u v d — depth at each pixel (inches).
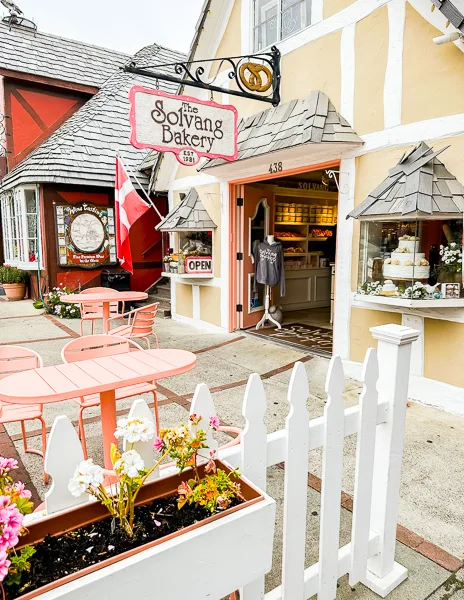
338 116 176.2
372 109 165.6
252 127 212.8
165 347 235.5
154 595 44.8
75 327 292.7
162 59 455.8
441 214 134.6
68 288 352.2
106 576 41.3
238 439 67.3
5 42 435.5
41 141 447.5
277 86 205.6
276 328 273.7
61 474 49.8
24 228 361.4
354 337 179.9
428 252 145.6
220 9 237.0
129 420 53.1
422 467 113.3
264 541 53.2
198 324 292.2
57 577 41.8
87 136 367.9
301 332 261.0
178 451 53.1
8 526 39.0
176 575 46.1
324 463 65.7
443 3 126.6
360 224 164.7
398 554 82.4
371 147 167.2
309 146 172.1
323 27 181.9
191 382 179.0
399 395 72.6
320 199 354.3
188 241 289.0
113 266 375.6
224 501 50.5
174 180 308.3
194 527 47.8
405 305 143.5
